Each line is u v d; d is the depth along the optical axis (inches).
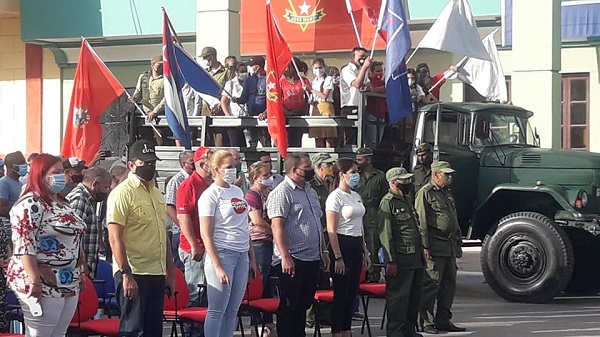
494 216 568.1
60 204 307.7
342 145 522.6
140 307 330.3
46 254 301.3
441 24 569.0
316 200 394.6
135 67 935.7
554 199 551.2
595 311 518.6
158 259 334.3
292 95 536.7
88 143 518.3
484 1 789.2
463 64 615.2
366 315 446.6
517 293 538.3
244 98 546.6
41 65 973.2
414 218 430.6
